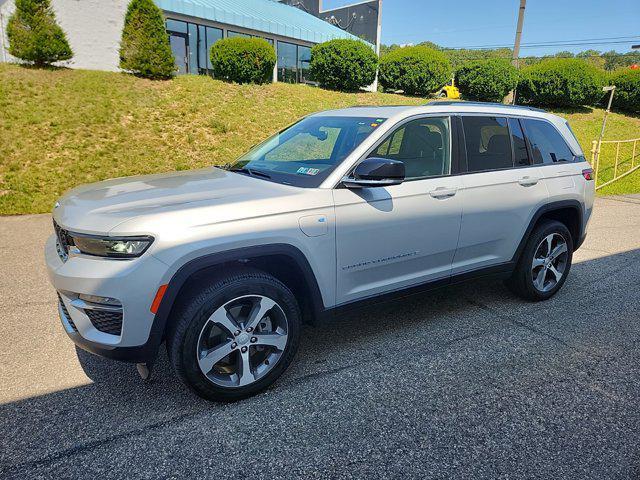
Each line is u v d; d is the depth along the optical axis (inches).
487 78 730.2
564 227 178.7
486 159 156.6
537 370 130.2
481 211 151.3
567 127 190.4
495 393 118.6
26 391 116.4
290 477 89.7
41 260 218.5
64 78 471.2
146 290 97.7
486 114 160.6
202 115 482.9
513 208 159.9
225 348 108.9
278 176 131.3
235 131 471.8
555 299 183.9
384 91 771.4
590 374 128.5
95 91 463.2
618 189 476.1
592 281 205.3
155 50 516.1
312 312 124.3
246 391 113.1
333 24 1161.4
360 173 118.9
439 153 145.8
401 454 96.2
